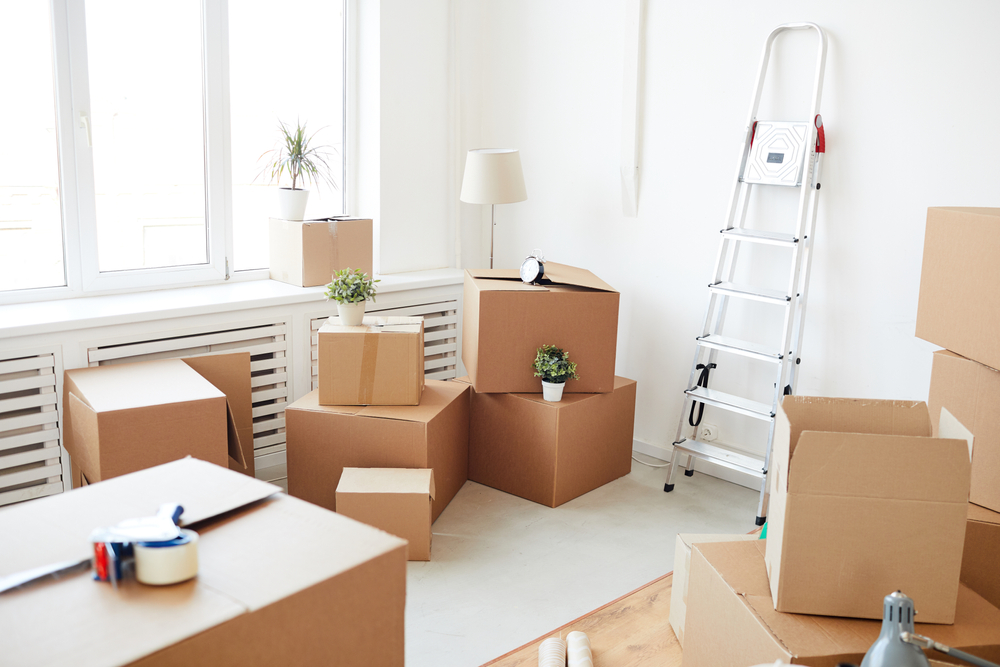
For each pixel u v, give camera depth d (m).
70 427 2.69
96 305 3.11
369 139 3.96
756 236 3.14
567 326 3.19
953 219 2.01
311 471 3.02
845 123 3.01
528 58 4.08
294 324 3.49
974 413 1.99
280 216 3.70
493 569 2.71
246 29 3.58
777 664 1.30
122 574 0.98
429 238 4.24
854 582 1.52
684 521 3.14
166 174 3.44
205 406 2.54
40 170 3.11
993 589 1.95
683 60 3.46
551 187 4.10
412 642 2.28
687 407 3.45
